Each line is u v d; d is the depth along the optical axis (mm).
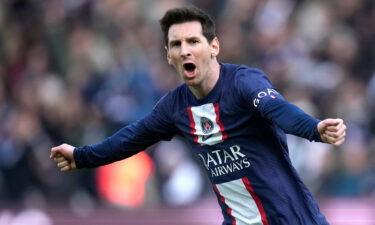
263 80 15859
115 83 37875
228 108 16109
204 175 33000
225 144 16344
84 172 33812
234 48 38000
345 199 30750
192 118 16734
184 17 16188
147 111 36219
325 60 37562
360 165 31844
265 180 16156
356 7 39719
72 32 41906
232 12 40531
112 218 32719
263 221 16344
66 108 36375
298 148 31312
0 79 40219
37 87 38688
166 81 37094
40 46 41969
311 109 34188
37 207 33906
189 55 16062
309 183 31078
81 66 39250
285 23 39469
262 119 16016
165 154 32656
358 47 38312
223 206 16969
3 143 35469
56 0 43938
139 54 39500
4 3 44375
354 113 34188
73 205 33625
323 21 39031
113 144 17781
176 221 31812
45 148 35375
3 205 34281
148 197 32500
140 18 41844
